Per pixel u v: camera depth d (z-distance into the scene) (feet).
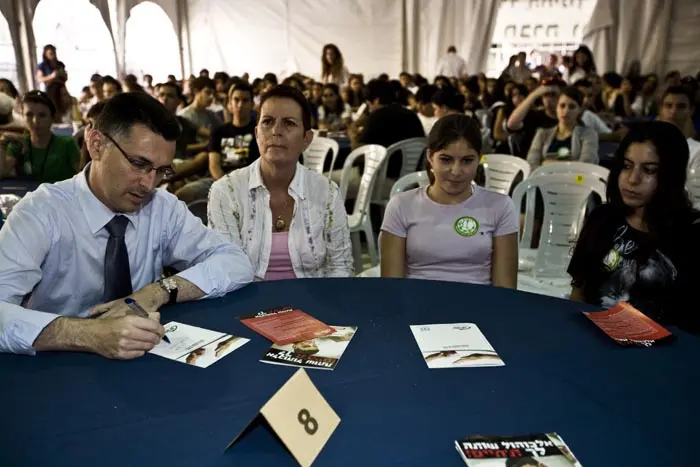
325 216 7.17
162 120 4.62
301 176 7.07
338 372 3.79
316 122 21.44
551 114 14.71
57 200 5.04
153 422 3.22
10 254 4.70
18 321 4.08
